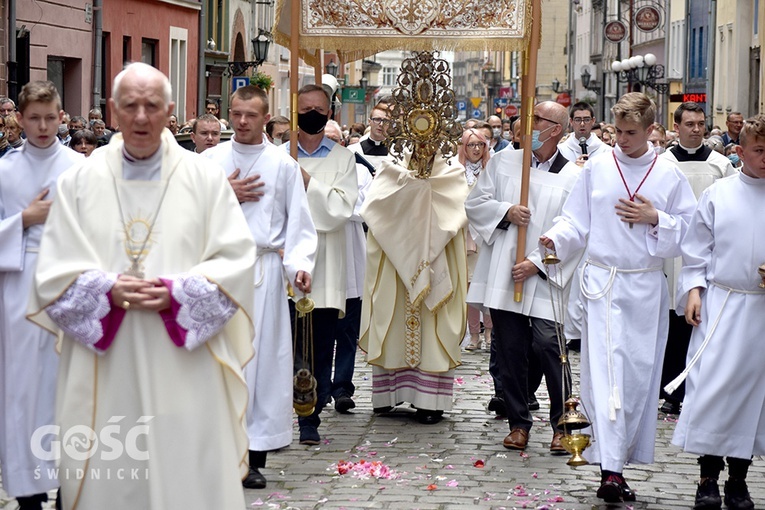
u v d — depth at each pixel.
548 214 18.84
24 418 14.33
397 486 16.89
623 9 124.94
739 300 15.82
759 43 78.56
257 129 16.78
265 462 17.14
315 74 21.98
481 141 28.08
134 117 11.56
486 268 19.39
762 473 18.17
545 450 19.16
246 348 12.06
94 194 11.89
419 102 20.44
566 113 19.03
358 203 21.88
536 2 19.16
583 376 16.70
